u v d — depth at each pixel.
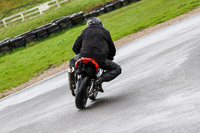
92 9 119.69
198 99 14.45
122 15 94.06
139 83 22.19
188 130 11.55
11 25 122.69
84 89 18.84
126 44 51.62
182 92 16.50
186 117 12.76
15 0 155.25
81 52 19.58
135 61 32.78
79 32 85.50
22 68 61.59
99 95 23.17
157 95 17.48
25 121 22.30
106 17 100.12
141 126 13.34
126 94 20.31
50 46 78.31
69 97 26.56
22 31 110.38
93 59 19.19
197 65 21.23
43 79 46.09
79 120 17.64
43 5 125.19
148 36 52.44
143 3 108.69
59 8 124.06
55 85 36.31
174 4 87.25
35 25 112.50
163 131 12.12
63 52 66.69
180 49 29.92
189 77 19.05
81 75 19.45
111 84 25.64
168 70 22.95
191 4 76.94
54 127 18.00
